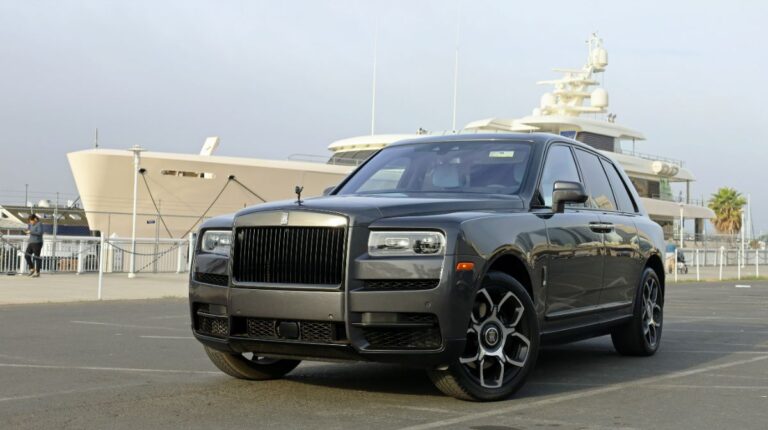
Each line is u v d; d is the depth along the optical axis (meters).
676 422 5.03
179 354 7.91
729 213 77.00
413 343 5.27
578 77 45.44
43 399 5.62
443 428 4.78
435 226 5.28
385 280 5.23
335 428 4.77
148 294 16.47
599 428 4.84
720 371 7.14
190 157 31.36
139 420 4.97
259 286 5.45
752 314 13.85
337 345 5.23
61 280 20.19
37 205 45.28
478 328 5.54
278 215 5.45
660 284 8.38
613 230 7.34
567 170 7.09
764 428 4.88
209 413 5.18
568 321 6.54
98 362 7.37
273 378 6.45
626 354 8.09
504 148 6.85
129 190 30.94
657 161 45.72
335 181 34.41
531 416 5.15
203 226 6.00
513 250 5.77
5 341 8.89
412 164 6.95
